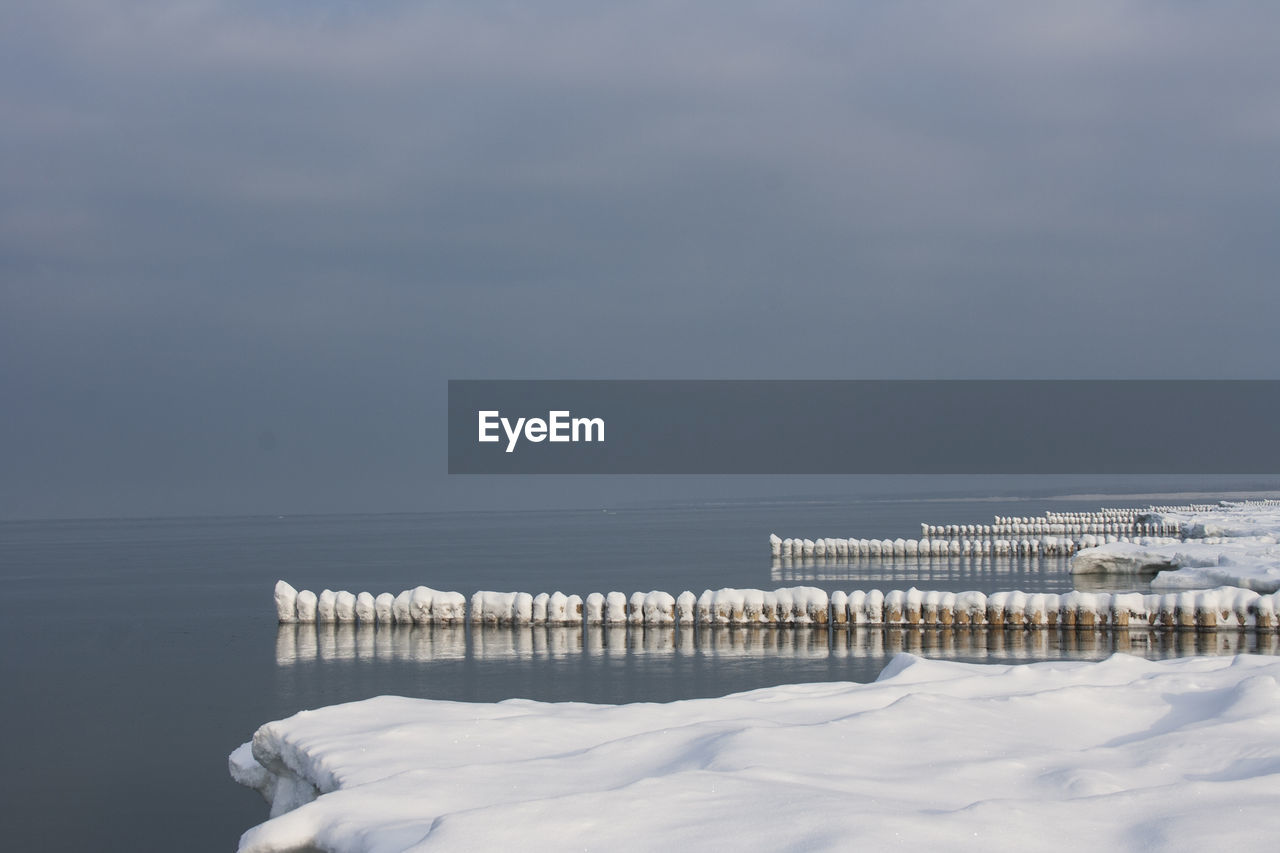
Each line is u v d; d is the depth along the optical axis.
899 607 39.66
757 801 10.70
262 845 11.55
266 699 29.34
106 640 41.53
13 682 32.91
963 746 13.68
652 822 10.21
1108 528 100.69
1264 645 34.22
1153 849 9.66
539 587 60.91
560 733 15.05
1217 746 13.12
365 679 31.48
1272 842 9.69
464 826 10.16
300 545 116.19
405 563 82.81
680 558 82.50
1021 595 38.78
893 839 9.66
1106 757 13.06
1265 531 68.38
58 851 18.33
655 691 28.64
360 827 11.19
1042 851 9.67
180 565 84.06
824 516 186.50
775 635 38.50
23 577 74.19
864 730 14.23
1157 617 37.38
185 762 23.50
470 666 33.12
